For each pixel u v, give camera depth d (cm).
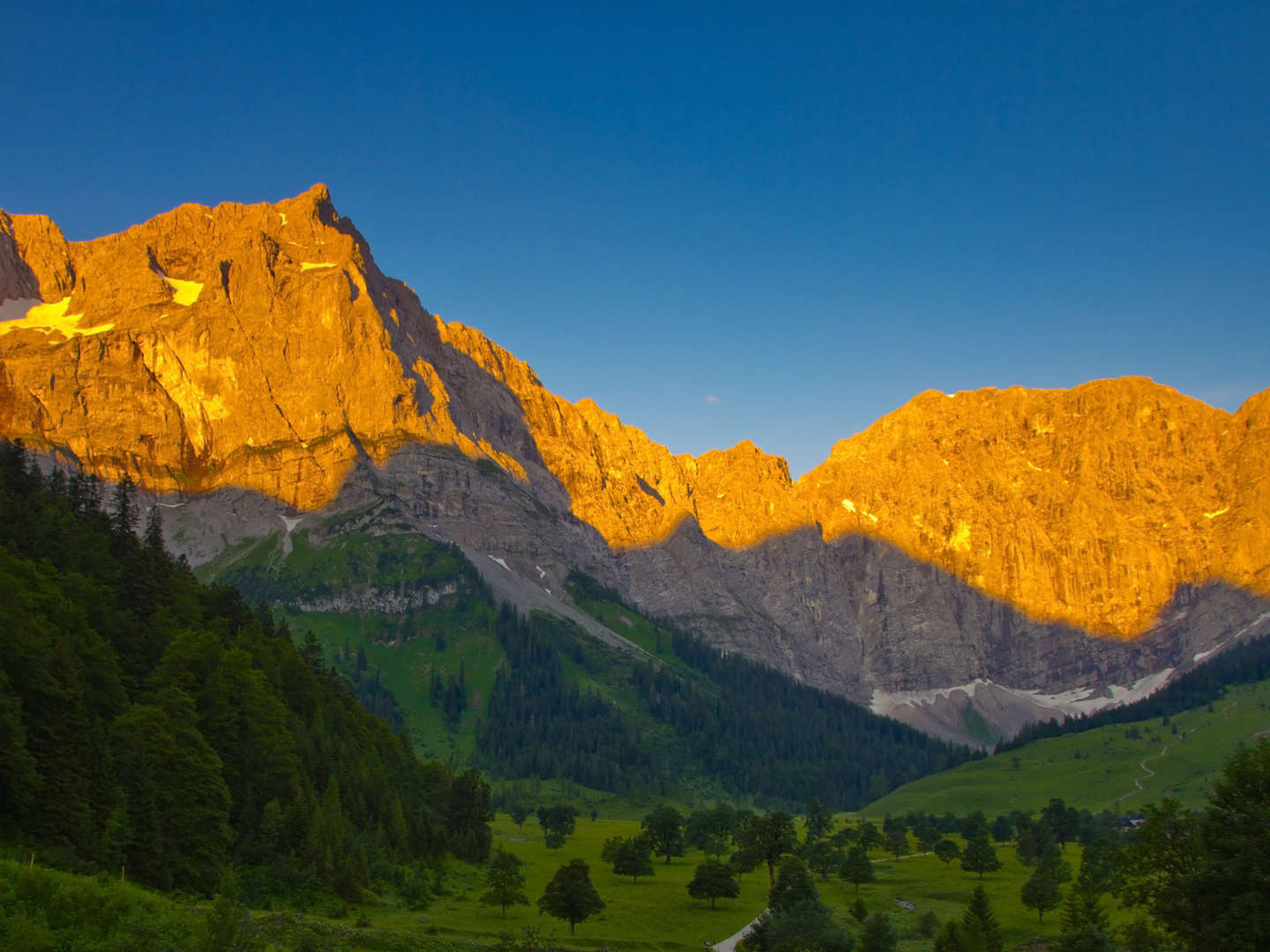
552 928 13888
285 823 13350
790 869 14650
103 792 10556
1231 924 7138
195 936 8475
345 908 12444
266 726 14775
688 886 16675
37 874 8550
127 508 19925
